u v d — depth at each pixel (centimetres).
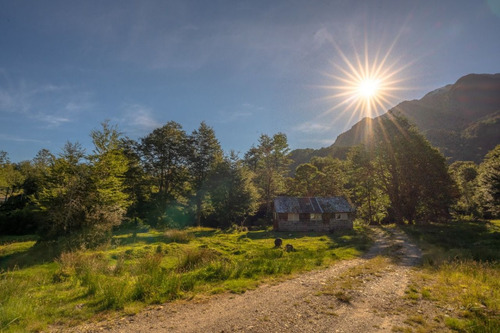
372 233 3353
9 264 1594
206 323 670
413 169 4419
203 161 4925
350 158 5534
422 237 2773
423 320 678
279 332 619
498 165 3816
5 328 629
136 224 3931
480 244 2320
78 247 1966
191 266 1331
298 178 6206
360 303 816
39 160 5834
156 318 700
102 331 627
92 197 2462
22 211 3903
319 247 2159
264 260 1398
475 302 800
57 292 928
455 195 4456
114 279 1011
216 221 5006
